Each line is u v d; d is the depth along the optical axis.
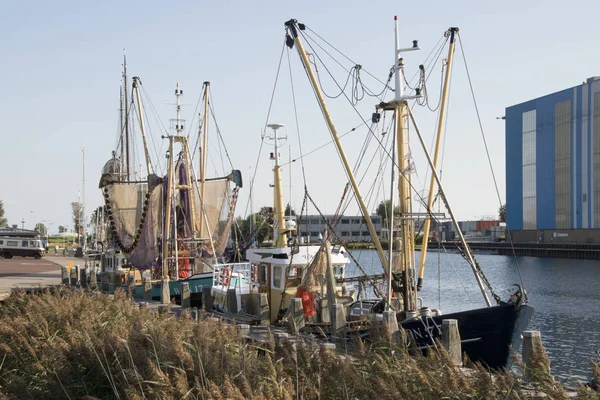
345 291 21.19
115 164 35.53
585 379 21.66
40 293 25.05
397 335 14.16
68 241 138.25
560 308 41.53
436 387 9.55
